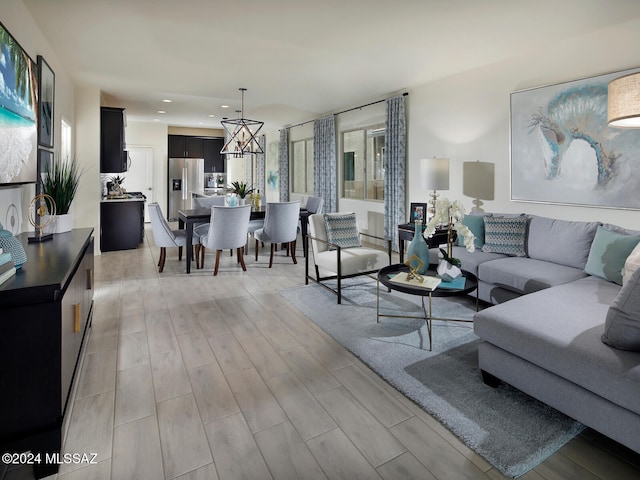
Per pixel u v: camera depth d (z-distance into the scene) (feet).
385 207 18.69
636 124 6.93
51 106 11.81
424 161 13.99
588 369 5.21
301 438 5.64
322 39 11.24
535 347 5.90
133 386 6.98
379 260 12.42
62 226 9.46
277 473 4.98
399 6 9.09
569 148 11.32
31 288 4.83
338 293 11.48
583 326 6.16
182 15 9.66
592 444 5.45
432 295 8.21
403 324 9.86
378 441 5.57
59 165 13.37
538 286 9.29
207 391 6.85
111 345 8.67
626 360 5.06
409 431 5.79
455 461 5.16
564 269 9.95
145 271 15.40
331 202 23.31
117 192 21.68
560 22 9.93
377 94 18.53
